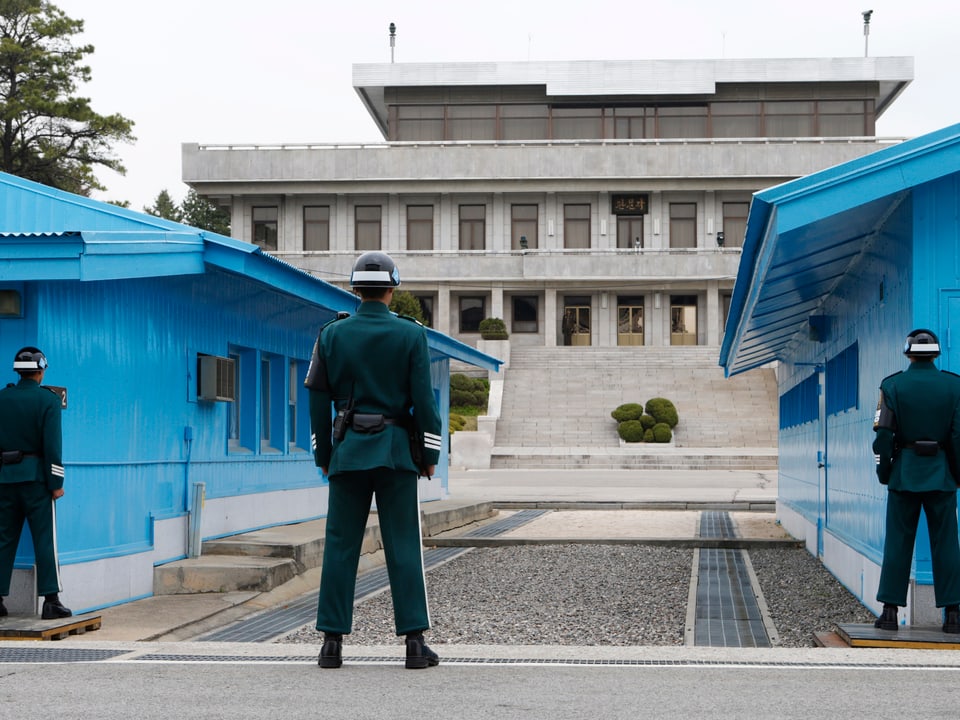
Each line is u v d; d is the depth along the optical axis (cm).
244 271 1012
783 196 783
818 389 1392
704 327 5850
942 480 717
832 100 6081
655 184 5750
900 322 850
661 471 3688
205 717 468
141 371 1044
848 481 1122
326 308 1274
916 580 806
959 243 804
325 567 583
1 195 1069
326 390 577
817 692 524
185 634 877
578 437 4341
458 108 6169
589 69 6025
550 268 5716
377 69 6081
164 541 1080
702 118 6116
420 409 570
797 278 1064
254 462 1330
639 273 5681
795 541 1562
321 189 5781
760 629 938
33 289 894
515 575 1297
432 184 5778
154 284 1067
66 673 574
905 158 782
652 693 520
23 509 833
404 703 496
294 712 477
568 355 5353
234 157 5775
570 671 576
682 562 1413
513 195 5862
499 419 4528
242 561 1099
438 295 5828
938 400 718
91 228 1055
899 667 592
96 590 957
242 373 1338
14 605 876
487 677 558
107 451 982
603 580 1253
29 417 827
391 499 579
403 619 581
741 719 467
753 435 4275
